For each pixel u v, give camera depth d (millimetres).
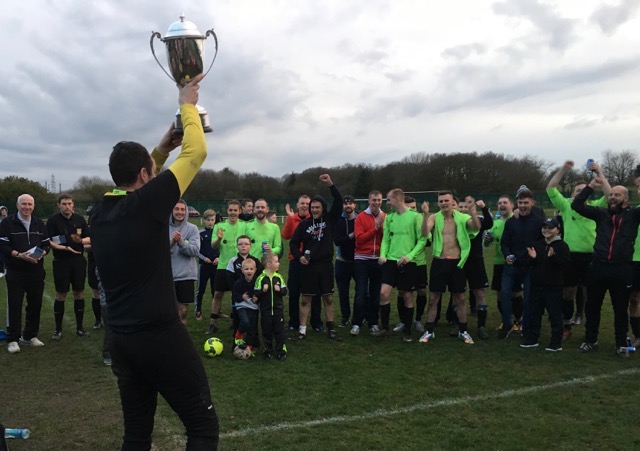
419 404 4863
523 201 7059
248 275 6617
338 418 4551
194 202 51375
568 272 7191
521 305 7859
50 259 19766
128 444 2740
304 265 7328
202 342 7371
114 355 2613
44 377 5844
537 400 4938
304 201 8477
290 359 6402
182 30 2875
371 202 7590
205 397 2666
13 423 4559
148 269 2498
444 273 7105
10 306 6934
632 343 6816
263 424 4438
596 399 4961
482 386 5344
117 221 2494
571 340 7215
